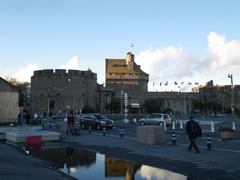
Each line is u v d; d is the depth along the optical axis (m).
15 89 49.16
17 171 15.94
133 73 171.12
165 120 53.25
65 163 18.81
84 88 141.12
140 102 147.50
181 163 18.08
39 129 42.78
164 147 25.11
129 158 20.55
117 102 136.62
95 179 14.38
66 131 41.69
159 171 16.02
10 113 48.50
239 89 157.88
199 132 21.78
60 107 135.62
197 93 156.00
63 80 137.12
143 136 28.00
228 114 136.12
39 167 17.44
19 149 26.03
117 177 14.73
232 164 17.22
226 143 26.92
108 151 24.12
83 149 25.72
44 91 137.25
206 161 18.36
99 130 46.03
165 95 150.50
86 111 128.88
